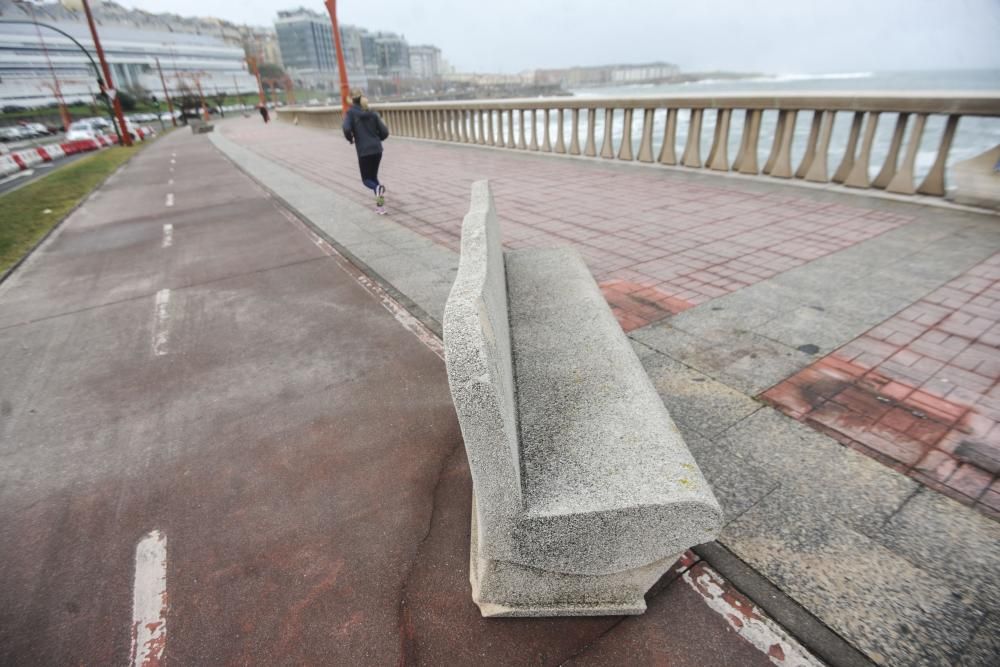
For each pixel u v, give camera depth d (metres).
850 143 7.72
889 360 3.40
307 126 32.22
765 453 2.67
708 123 35.72
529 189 9.40
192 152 22.36
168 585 2.27
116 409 3.60
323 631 2.03
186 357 4.26
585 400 2.33
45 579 2.33
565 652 1.90
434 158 14.34
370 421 3.29
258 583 2.25
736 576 2.09
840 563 2.10
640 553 1.85
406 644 1.97
